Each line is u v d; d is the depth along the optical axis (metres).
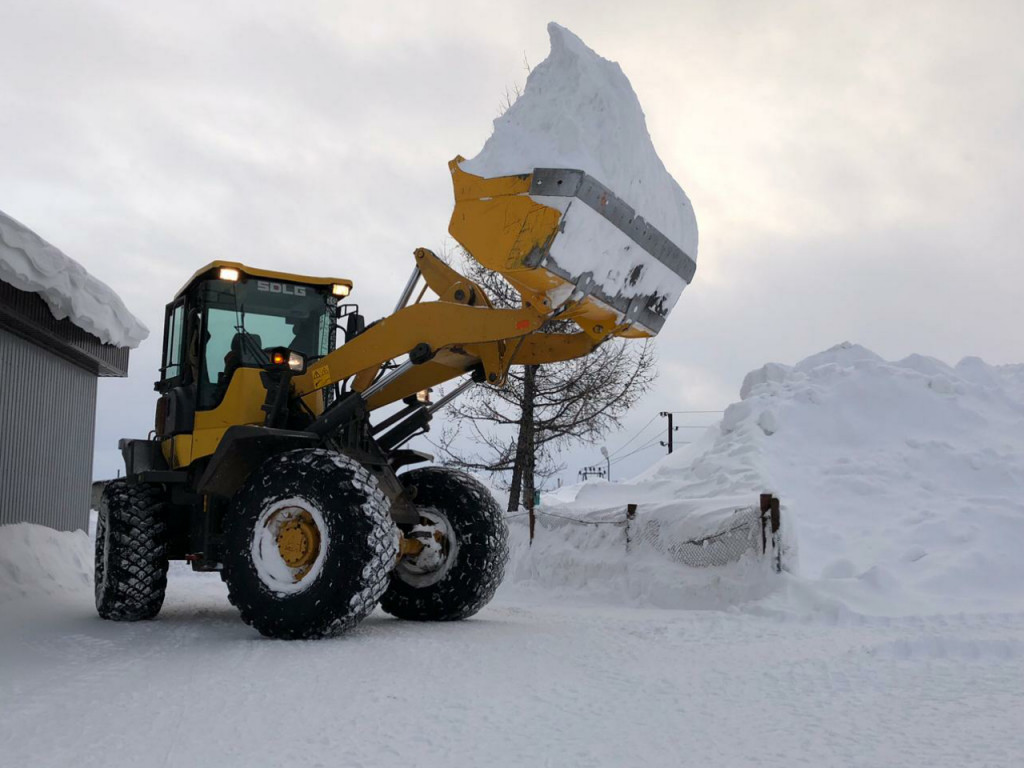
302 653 5.04
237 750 3.12
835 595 7.86
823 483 11.52
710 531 8.95
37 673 4.61
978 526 9.70
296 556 5.66
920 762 2.94
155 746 3.18
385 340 6.24
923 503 10.70
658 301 6.06
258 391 6.68
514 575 10.95
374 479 5.80
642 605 9.09
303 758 3.02
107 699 3.94
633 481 15.76
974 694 4.03
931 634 6.07
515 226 5.40
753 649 5.44
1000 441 12.33
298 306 7.28
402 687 4.15
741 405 13.68
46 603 8.39
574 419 14.88
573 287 5.46
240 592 5.68
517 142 5.52
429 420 7.14
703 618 7.32
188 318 7.19
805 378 14.20
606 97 5.63
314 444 6.33
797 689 4.16
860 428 12.83
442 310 6.03
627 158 5.64
